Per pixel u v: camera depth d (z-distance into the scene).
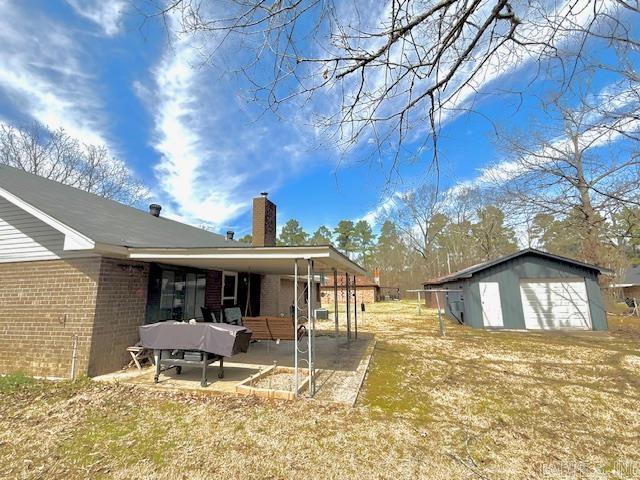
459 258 37.88
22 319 6.66
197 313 9.73
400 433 4.11
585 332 13.34
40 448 3.65
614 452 3.67
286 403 5.09
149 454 3.54
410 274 43.44
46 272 6.71
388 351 9.44
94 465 3.31
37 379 6.11
